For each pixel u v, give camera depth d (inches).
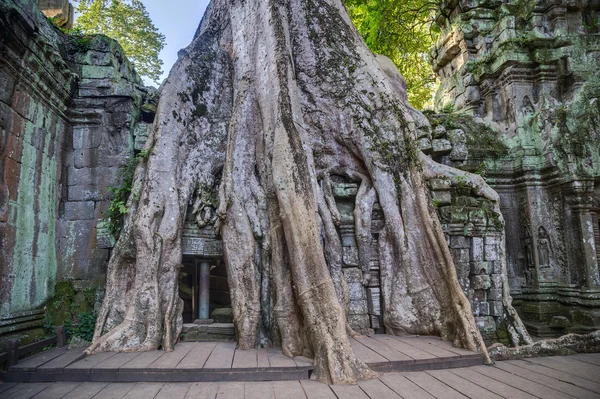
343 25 301.9
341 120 282.0
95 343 217.0
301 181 218.5
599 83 331.6
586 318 288.7
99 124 309.7
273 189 233.3
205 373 180.9
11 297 234.1
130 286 244.5
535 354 219.3
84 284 283.7
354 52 293.7
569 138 319.3
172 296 238.2
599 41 351.6
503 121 371.9
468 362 200.8
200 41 309.6
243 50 283.7
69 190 299.1
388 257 259.3
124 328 222.8
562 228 320.8
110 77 308.2
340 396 156.9
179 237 249.8
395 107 275.6
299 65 291.6
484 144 348.2
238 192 251.0
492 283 264.7
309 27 295.7
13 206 238.1
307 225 209.2
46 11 379.9
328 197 272.1
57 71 276.5
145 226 239.0
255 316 227.8
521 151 338.6
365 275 259.8
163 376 180.9
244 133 263.4
